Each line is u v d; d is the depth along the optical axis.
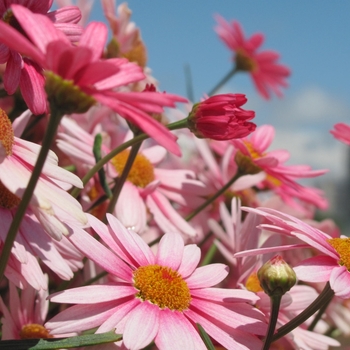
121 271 0.28
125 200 0.36
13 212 0.27
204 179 0.44
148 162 0.39
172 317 0.27
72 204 0.27
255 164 0.38
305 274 0.27
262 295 0.30
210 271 0.30
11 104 0.44
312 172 0.40
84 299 0.26
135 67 0.25
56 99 0.23
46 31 0.24
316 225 0.45
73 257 0.28
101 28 0.25
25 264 0.26
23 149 0.27
